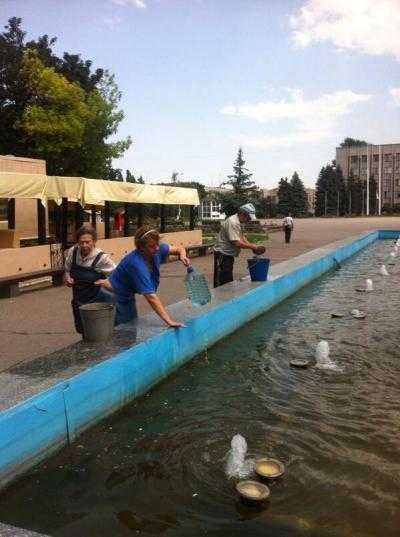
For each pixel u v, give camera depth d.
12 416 3.42
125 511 3.19
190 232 18.06
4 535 2.63
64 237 12.86
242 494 3.25
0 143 24.48
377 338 6.91
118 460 3.78
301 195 83.00
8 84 23.84
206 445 4.00
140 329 5.48
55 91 23.12
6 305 8.98
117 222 21.30
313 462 3.71
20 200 14.38
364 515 3.10
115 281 5.38
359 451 3.86
